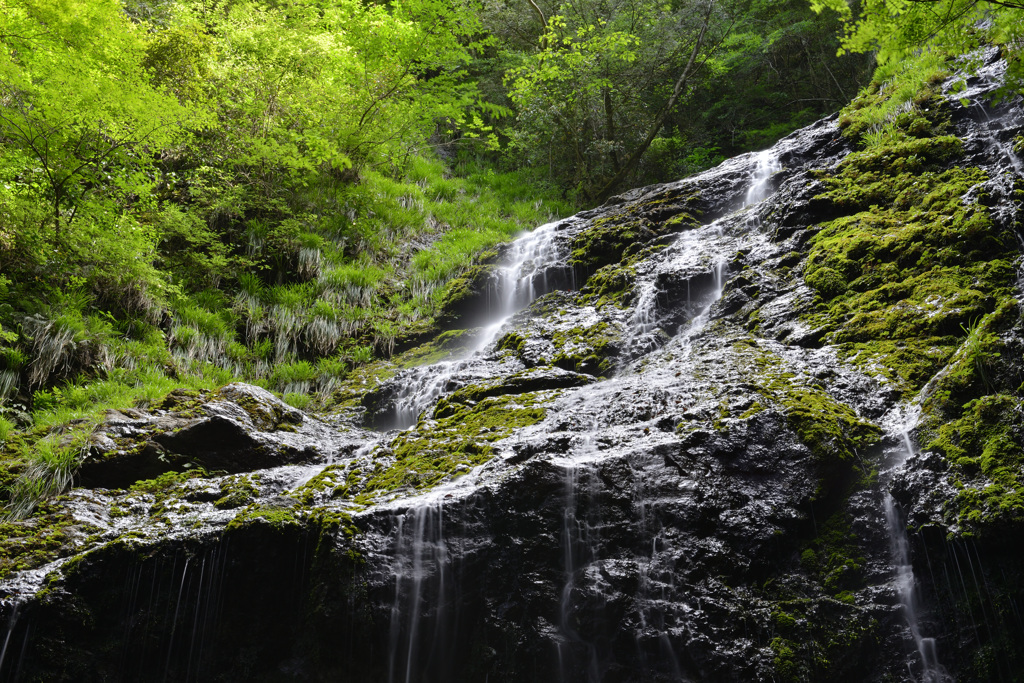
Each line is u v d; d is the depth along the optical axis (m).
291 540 3.94
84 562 3.92
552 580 3.93
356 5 11.56
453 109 12.05
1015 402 3.79
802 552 3.90
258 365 8.27
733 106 16.59
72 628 3.81
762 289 6.54
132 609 3.90
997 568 3.40
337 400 7.82
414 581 3.90
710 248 7.74
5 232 6.98
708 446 4.21
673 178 14.44
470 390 6.39
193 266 9.02
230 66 10.21
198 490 4.97
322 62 10.84
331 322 8.98
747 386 4.79
